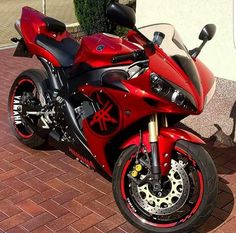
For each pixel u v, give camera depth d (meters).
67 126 4.23
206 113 5.39
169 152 3.53
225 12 5.27
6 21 11.63
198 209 3.55
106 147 3.85
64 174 4.60
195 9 5.56
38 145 4.96
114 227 3.85
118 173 3.76
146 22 6.12
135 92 3.44
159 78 3.35
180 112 3.40
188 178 3.55
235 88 5.21
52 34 4.72
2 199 4.16
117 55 3.68
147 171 3.73
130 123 3.60
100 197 4.25
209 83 3.68
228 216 4.03
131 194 3.80
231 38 5.28
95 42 3.89
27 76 4.87
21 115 4.88
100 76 3.84
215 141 5.37
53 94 4.39
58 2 14.66
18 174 4.58
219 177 4.64
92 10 9.22
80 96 4.07
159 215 3.68
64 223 3.87
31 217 3.93
